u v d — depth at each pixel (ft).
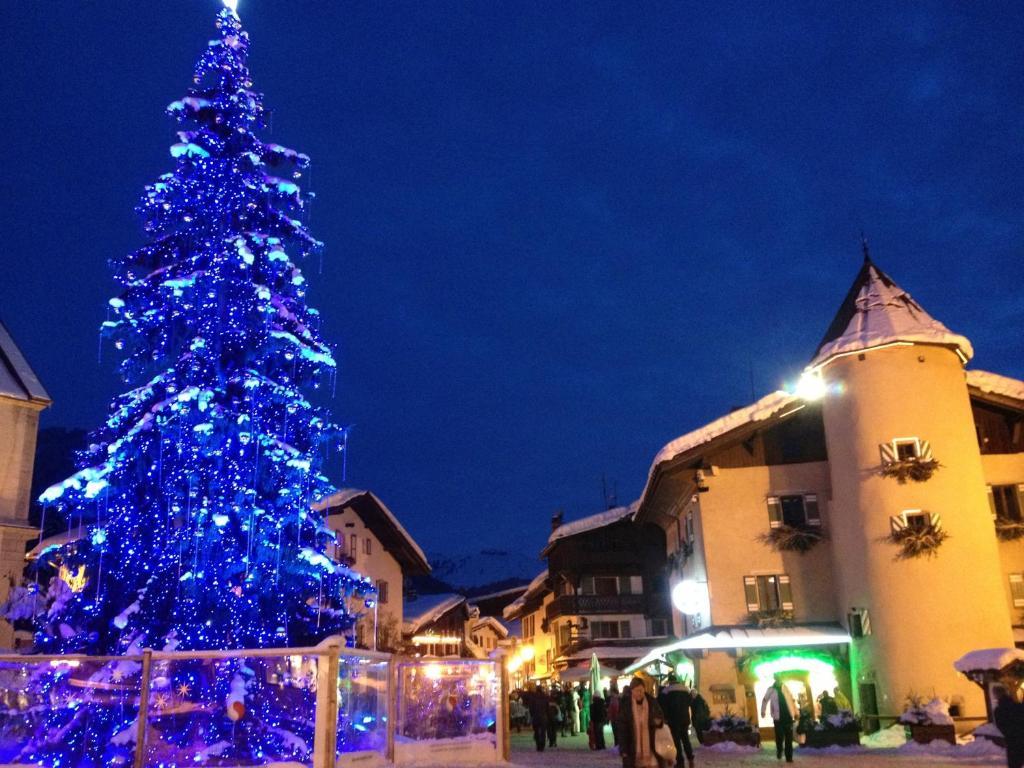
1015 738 40.93
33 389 88.58
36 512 100.68
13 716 45.14
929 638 83.56
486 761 55.11
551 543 170.19
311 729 47.29
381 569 159.74
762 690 92.38
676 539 123.85
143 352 61.72
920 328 92.63
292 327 64.64
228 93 68.03
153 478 57.62
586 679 150.82
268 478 59.98
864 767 57.11
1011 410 97.81
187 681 48.06
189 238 63.36
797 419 101.76
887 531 87.81
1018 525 93.35
